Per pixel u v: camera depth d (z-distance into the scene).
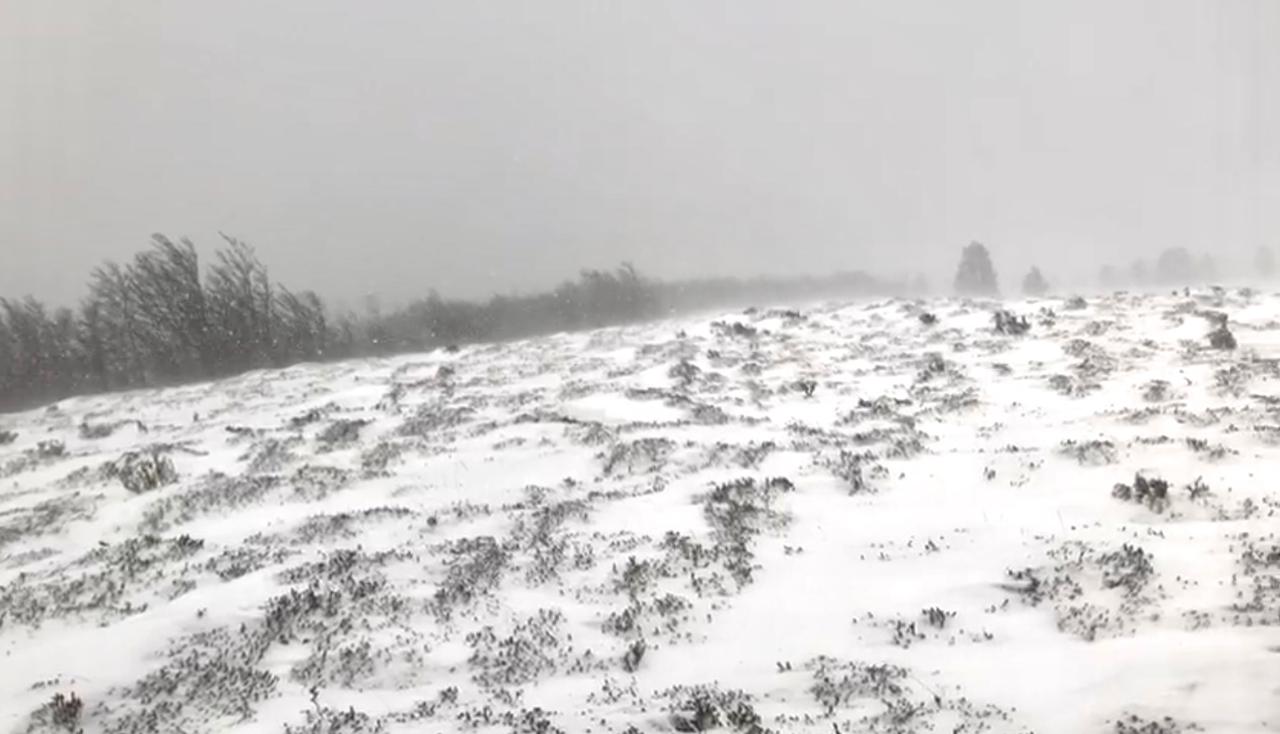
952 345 21.64
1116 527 9.16
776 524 10.56
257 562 10.48
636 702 6.68
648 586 9.09
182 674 7.62
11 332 35.53
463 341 41.38
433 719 6.61
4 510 14.88
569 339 32.34
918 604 8.09
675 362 21.67
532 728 6.29
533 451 15.38
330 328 40.16
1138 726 5.54
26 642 8.88
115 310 36.12
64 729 6.90
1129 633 6.96
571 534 10.91
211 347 35.66
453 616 8.66
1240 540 8.28
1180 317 20.81
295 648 8.12
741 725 6.08
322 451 16.59
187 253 36.00
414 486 13.98
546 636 8.07
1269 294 25.03
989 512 10.18
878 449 13.37
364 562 10.18
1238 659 6.11
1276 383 14.31
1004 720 5.89
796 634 7.77
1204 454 10.99
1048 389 16.05
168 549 11.22
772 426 15.69
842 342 23.64
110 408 27.78
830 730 5.97
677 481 12.80
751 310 31.31
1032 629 7.34
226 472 15.81
